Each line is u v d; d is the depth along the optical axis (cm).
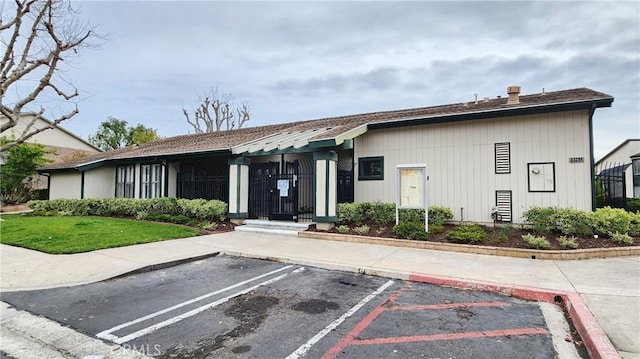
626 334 370
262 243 938
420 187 937
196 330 416
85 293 554
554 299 509
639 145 2708
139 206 1448
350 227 1056
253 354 356
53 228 1098
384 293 552
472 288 570
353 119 1511
